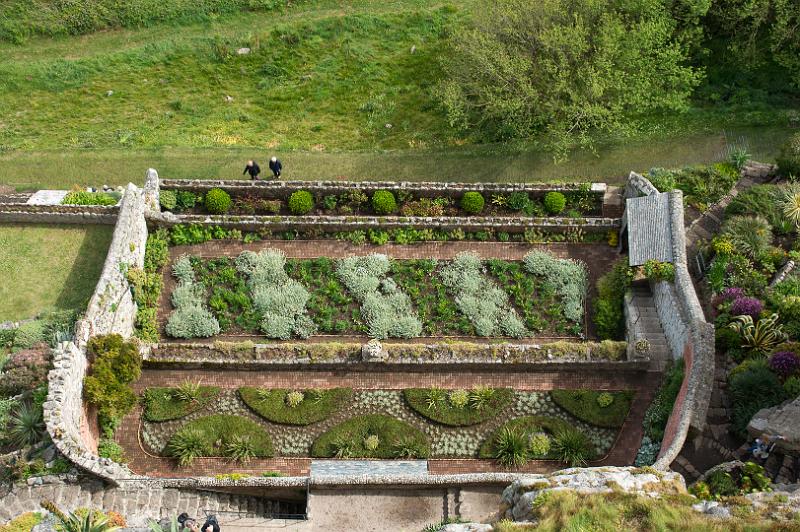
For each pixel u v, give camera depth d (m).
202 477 33.59
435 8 56.44
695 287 38.84
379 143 49.19
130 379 35.66
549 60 43.72
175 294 40.66
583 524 26.12
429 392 36.62
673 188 42.69
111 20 56.22
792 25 47.47
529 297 40.84
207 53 54.81
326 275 41.66
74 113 51.78
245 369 37.66
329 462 35.03
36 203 43.19
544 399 36.66
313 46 55.16
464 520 31.47
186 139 49.47
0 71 53.75
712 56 50.28
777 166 43.19
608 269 41.75
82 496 32.22
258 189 43.78
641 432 35.47
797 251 38.62
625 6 45.97
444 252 42.38
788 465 30.45
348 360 37.22
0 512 31.53
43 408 32.72
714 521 25.75
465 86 48.22
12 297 40.56
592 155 46.31
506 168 46.31
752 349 34.88
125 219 39.81
